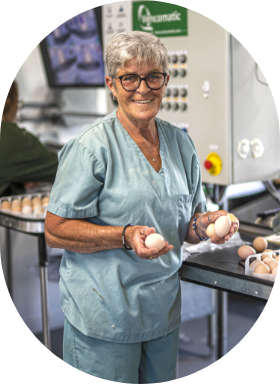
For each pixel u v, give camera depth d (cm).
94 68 324
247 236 203
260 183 247
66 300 154
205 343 292
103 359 150
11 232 292
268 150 212
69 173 144
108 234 139
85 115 359
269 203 250
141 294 149
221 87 197
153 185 147
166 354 160
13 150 254
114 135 147
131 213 144
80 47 328
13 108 262
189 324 319
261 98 205
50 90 387
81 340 152
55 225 146
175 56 212
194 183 163
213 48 197
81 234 142
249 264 166
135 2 225
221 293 261
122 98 141
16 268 296
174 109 217
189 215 161
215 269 165
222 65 195
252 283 154
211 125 204
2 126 255
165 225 151
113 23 237
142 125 147
